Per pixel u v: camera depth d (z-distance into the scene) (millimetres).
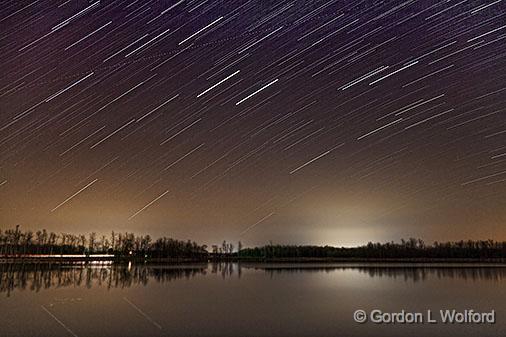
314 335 14250
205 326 15375
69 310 18531
